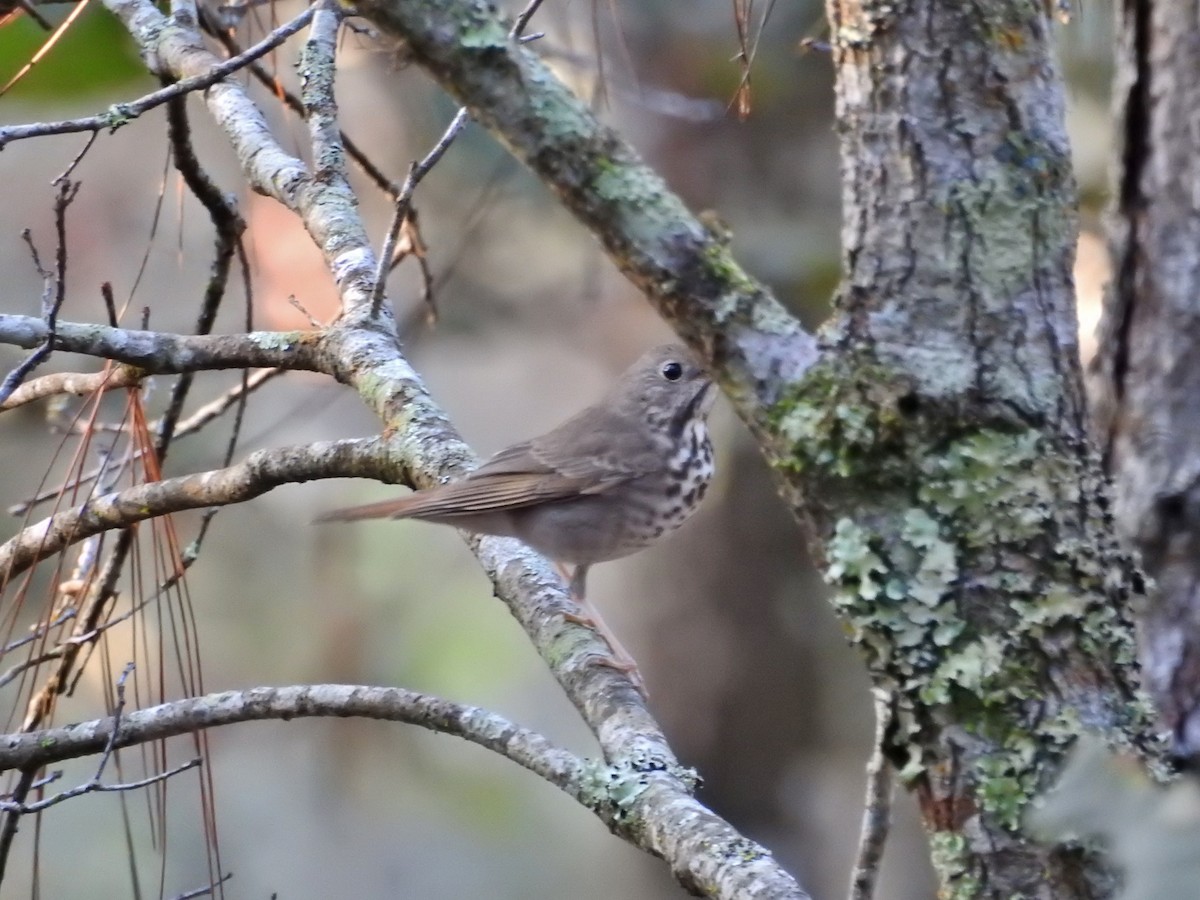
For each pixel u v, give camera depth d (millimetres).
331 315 14938
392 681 18844
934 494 5363
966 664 5266
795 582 16812
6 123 12852
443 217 16469
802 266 15555
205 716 7109
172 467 15500
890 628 5355
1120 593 5461
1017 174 5453
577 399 21516
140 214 16406
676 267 5438
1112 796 4148
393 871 19656
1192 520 8461
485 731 6707
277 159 9141
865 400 5391
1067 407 5480
